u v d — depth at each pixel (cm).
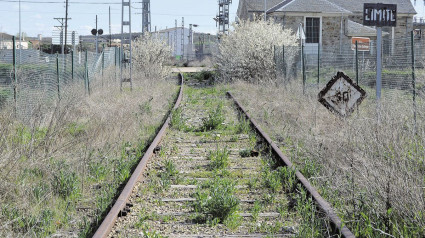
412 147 774
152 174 898
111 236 593
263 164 988
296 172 827
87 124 1302
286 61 2545
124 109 1550
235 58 3150
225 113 1831
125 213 668
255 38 3002
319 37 4872
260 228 628
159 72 3456
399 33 5559
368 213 622
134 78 3030
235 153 1115
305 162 898
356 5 5594
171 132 1384
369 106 1249
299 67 2556
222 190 721
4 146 877
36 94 1275
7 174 752
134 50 3484
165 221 662
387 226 587
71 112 1287
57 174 814
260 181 864
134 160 980
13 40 1275
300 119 1340
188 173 920
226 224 644
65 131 1155
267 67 2938
